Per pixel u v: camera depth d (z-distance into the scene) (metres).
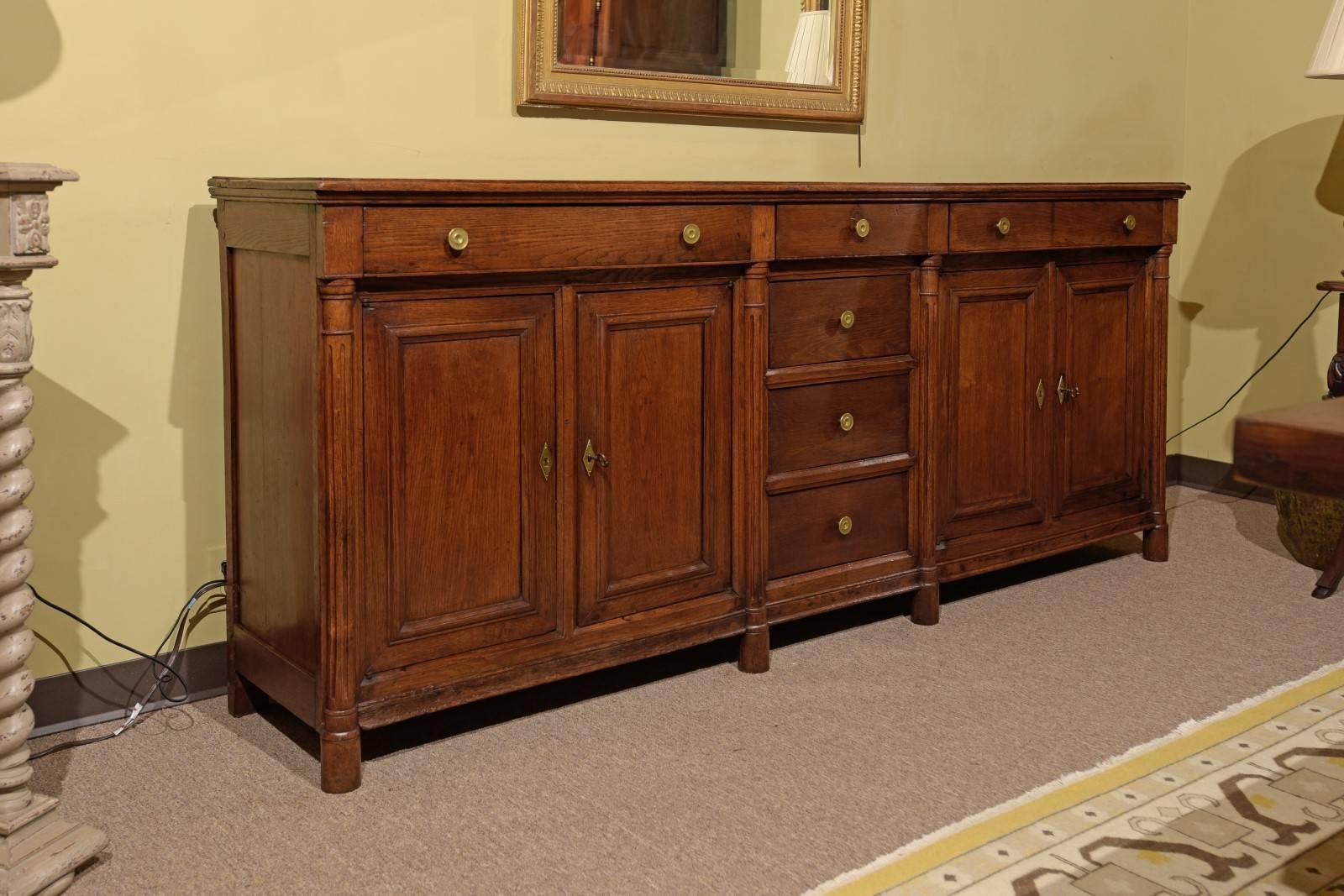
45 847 1.79
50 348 2.31
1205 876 1.84
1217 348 4.26
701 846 1.93
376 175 2.62
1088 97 3.99
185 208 2.42
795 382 2.67
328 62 2.54
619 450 2.43
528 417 2.29
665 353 2.47
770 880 1.83
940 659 2.73
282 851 1.92
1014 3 3.75
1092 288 3.24
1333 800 2.07
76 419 2.35
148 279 2.40
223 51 2.42
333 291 2.02
